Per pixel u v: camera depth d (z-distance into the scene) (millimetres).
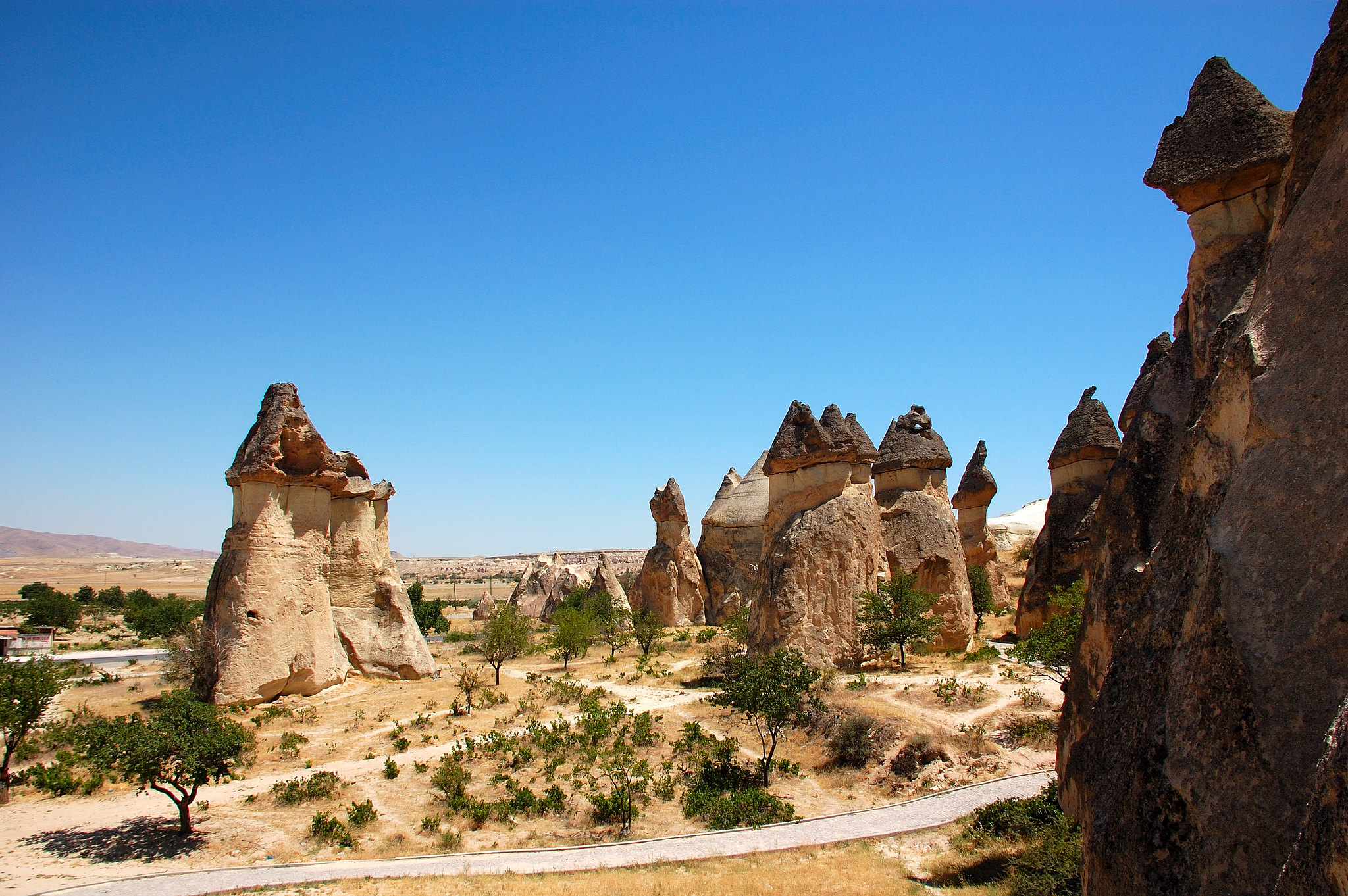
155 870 15883
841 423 31875
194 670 29125
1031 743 21359
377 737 25281
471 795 20219
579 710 27438
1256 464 6562
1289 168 8172
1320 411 6309
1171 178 11344
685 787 20594
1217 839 5891
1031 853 14492
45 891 14703
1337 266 6582
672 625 53219
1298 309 6766
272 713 27688
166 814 19031
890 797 19625
